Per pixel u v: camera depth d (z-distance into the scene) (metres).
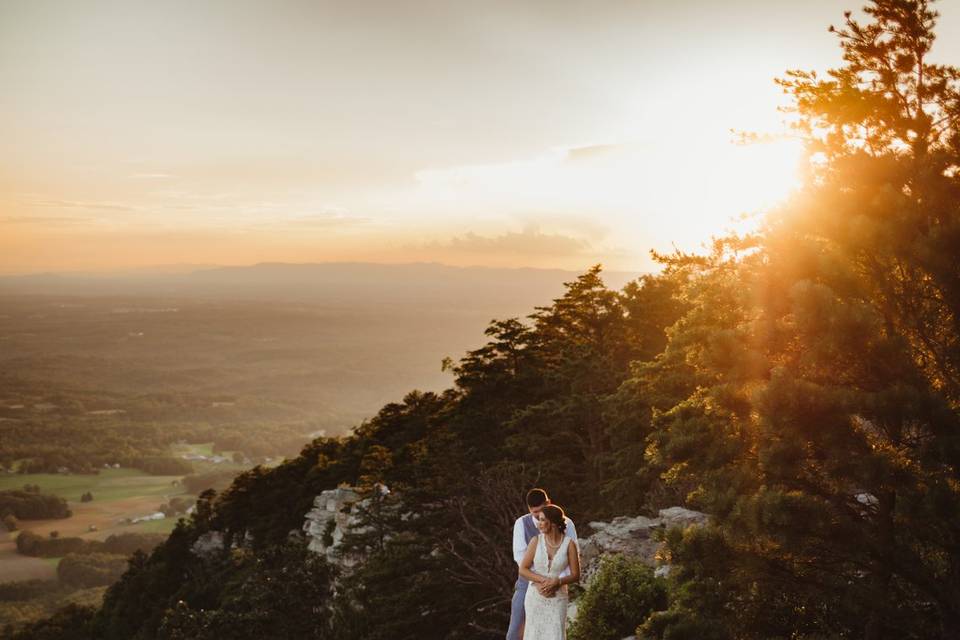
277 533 82.12
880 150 12.48
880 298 11.41
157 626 78.25
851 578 11.64
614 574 15.52
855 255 11.53
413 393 83.50
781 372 10.88
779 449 10.91
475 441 43.41
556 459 39.06
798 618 11.98
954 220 10.72
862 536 10.73
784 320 11.76
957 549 10.27
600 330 50.09
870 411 10.41
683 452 12.84
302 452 101.12
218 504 100.62
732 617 12.09
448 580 29.47
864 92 12.48
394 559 31.70
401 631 29.34
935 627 10.70
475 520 31.00
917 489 9.79
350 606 37.09
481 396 48.94
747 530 11.05
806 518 10.47
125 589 97.94
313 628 41.56
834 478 10.59
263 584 43.56
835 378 11.14
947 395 10.65
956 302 10.82
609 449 41.09
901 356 10.55
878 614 10.84
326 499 61.12
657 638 12.73
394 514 37.91
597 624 14.73
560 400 42.47
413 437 76.38
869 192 11.63
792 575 11.77
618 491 32.34
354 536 39.44
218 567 84.38
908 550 10.74
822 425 10.66
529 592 9.43
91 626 100.00
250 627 40.94
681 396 27.23
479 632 28.39
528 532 9.56
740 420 12.31
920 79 12.80
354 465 80.75
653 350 44.22
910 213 10.96
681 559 12.20
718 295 13.32
